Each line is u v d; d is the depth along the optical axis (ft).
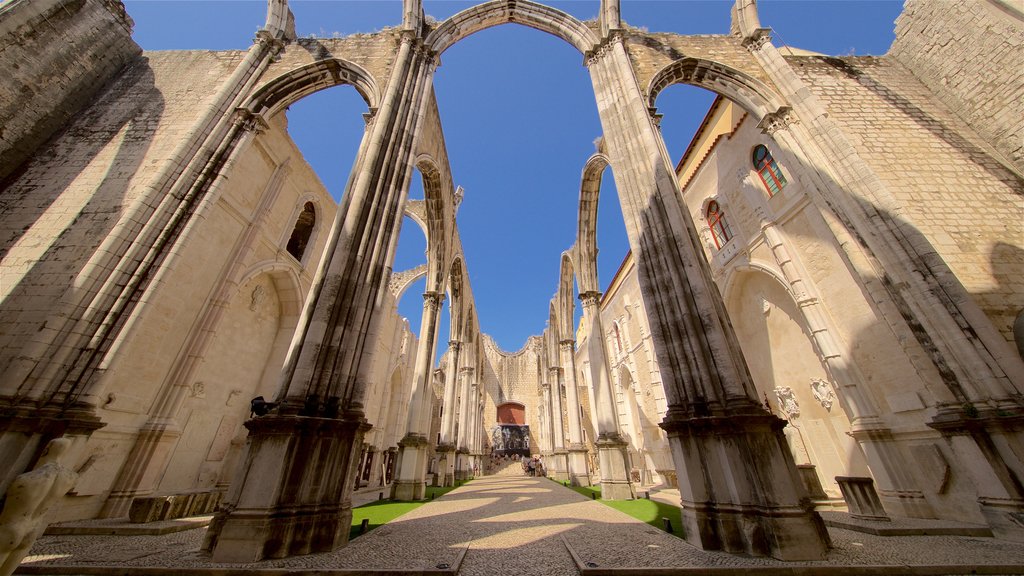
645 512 27.61
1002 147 30.76
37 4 32.40
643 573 13.00
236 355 39.96
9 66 30.50
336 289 21.11
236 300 39.83
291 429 16.65
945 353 21.54
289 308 47.42
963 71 33.45
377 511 30.07
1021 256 26.07
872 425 27.55
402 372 81.15
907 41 37.65
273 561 14.43
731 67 34.68
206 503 28.22
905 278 23.84
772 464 15.81
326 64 34.88
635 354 74.38
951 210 27.99
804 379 37.06
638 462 73.56
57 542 18.33
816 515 15.89
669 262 22.09
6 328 23.34
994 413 19.26
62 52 33.86
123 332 22.59
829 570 13.06
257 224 39.45
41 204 28.66
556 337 83.15
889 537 18.72
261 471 16.11
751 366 44.27
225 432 38.04
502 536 19.88
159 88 36.63
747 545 14.96
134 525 21.56
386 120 28.25
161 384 29.71
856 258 26.32
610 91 31.32
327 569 13.25
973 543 17.16
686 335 20.06
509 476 96.48
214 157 29.55
